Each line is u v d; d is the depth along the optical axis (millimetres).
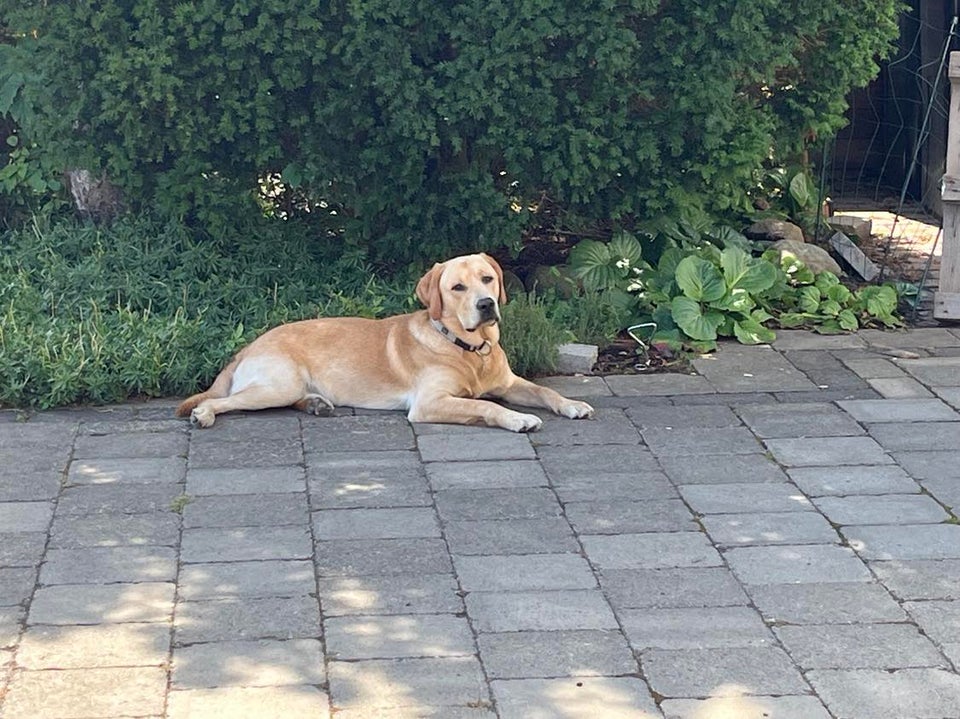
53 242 8258
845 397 6719
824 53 8375
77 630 4191
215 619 4273
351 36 7496
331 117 7723
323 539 4918
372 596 4445
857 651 4086
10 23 7680
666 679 3912
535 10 7250
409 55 7469
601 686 3871
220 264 7984
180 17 7371
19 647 4074
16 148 9086
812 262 8930
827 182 11555
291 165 7926
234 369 6535
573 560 4742
